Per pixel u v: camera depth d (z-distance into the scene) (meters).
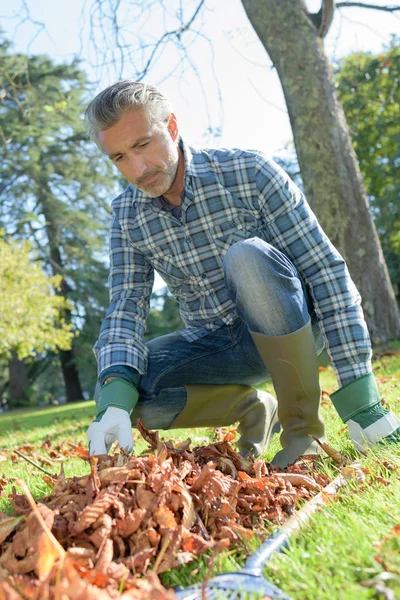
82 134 23.59
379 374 5.06
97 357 2.21
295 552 1.25
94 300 25.56
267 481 1.60
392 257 26.89
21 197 24.45
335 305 2.13
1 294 16.25
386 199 24.17
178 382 2.31
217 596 1.10
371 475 1.67
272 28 8.26
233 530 1.41
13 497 1.57
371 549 1.21
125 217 2.37
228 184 2.21
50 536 1.19
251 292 1.96
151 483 1.41
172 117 2.13
